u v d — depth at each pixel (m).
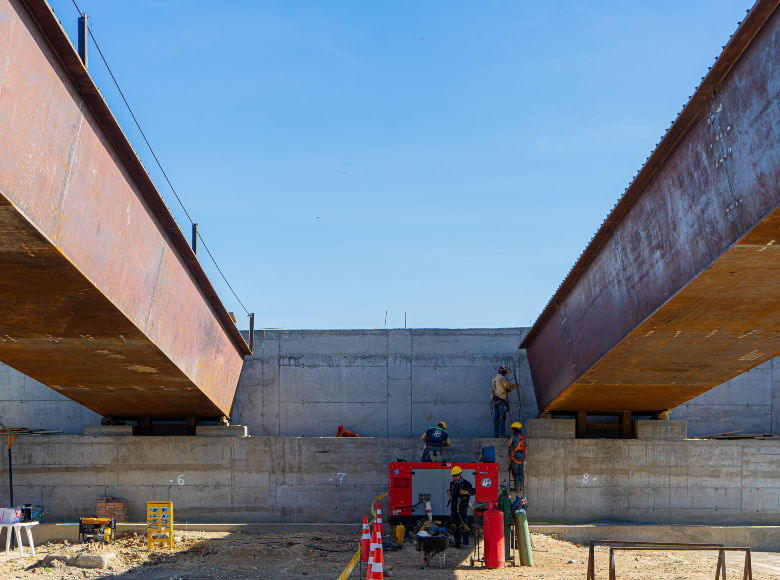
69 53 9.23
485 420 21.36
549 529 17.47
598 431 19.84
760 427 20.88
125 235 11.86
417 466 15.73
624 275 13.38
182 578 12.49
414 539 15.62
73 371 15.41
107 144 10.87
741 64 9.05
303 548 15.41
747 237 9.37
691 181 10.60
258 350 21.72
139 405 18.42
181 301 14.91
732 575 12.92
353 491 18.62
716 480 18.52
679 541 17.38
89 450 18.77
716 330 13.09
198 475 18.73
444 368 21.61
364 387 21.55
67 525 17.30
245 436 19.27
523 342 20.39
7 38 8.12
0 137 8.16
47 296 11.37
